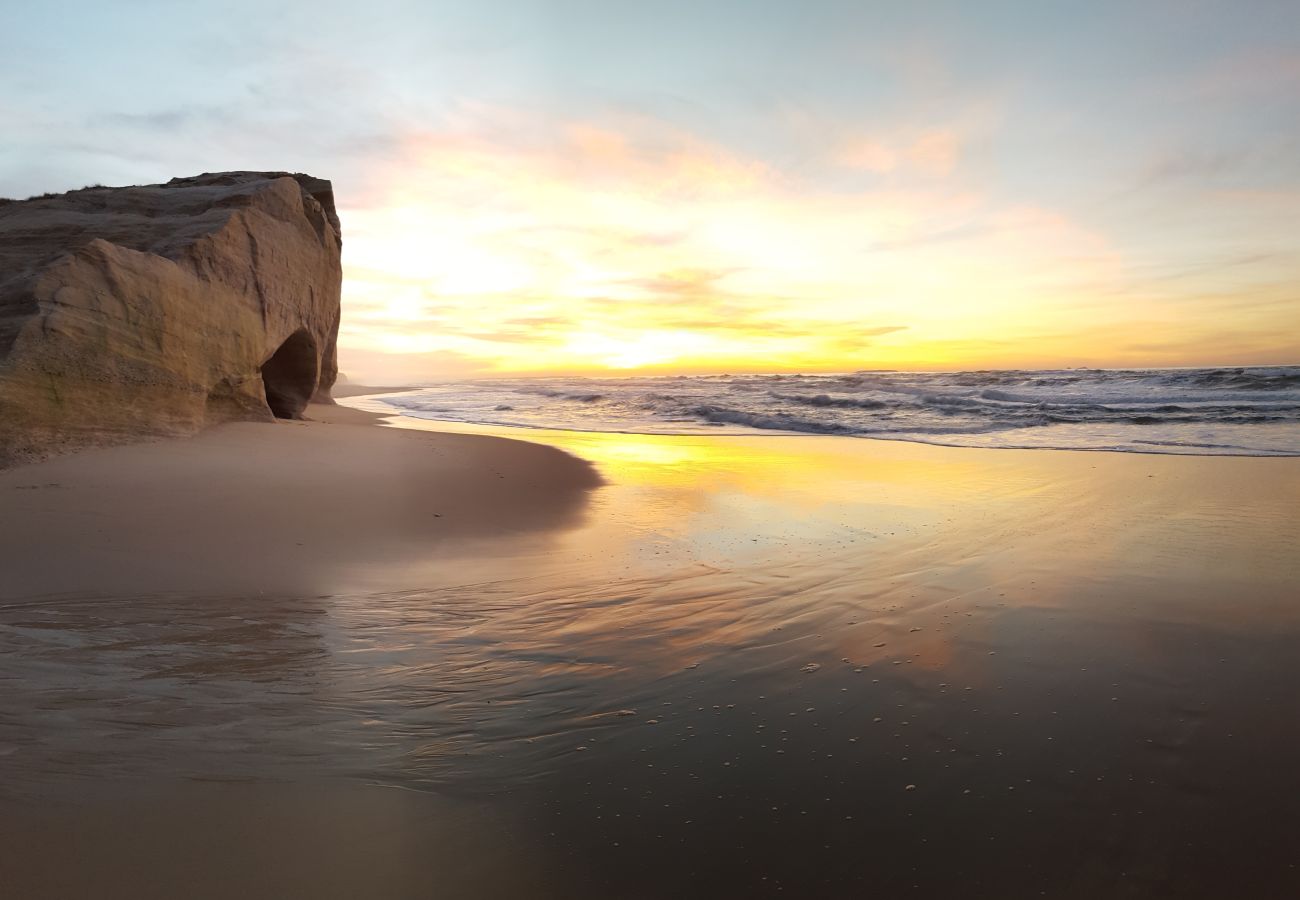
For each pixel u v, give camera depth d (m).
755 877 2.19
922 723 3.15
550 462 12.12
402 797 2.57
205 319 11.30
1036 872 2.20
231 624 4.25
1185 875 2.17
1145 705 3.26
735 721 3.21
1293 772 2.69
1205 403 22.05
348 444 11.82
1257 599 4.75
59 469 7.92
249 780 2.58
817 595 5.13
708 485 10.52
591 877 2.17
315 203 16.41
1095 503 8.57
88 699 3.05
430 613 4.73
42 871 1.94
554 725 3.19
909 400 25.52
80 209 12.77
